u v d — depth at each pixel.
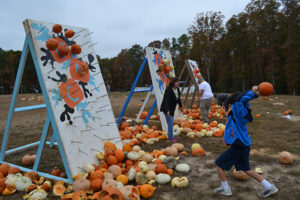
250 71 43.38
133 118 10.02
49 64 3.82
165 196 3.28
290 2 35.31
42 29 3.86
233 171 3.93
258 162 4.45
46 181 3.61
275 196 3.19
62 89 3.91
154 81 7.37
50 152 5.54
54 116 3.58
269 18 38.88
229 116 3.26
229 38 47.50
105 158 4.15
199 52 43.31
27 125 8.88
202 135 6.66
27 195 3.21
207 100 8.14
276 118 9.23
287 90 36.56
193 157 4.91
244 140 3.08
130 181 3.78
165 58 8.62
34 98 24.22
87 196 3.24
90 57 4.89
